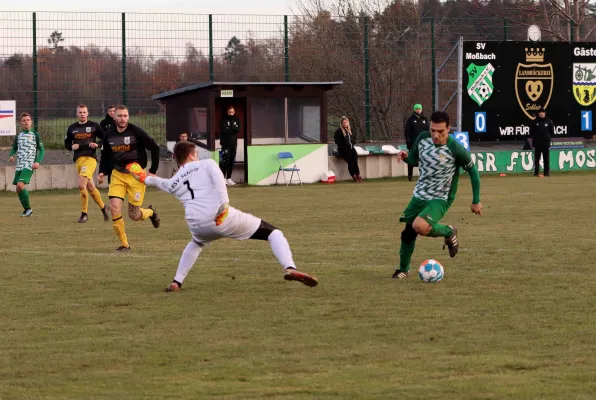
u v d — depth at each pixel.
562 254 22.19
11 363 12.58
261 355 12.85
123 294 17.66
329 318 15.26
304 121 52.53
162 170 50.88
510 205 35.78
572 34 77.06
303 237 26.36
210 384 11.43
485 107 57.81
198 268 20.72
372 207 36.03
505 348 13.09
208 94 50.16
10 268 21.09
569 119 59.72
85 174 31.78
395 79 57.69
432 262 18.55
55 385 11.52
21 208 38.22
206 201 17.14
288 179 51.94
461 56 56.66
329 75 56.72
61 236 27.61
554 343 13.33
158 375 11.91
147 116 51.25
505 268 20.19
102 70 49.88
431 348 13.14
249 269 20.53
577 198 38.91
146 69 50.66
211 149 50.19
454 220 30.25
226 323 14.96
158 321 15.20
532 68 58.50
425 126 51.84
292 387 11.24
